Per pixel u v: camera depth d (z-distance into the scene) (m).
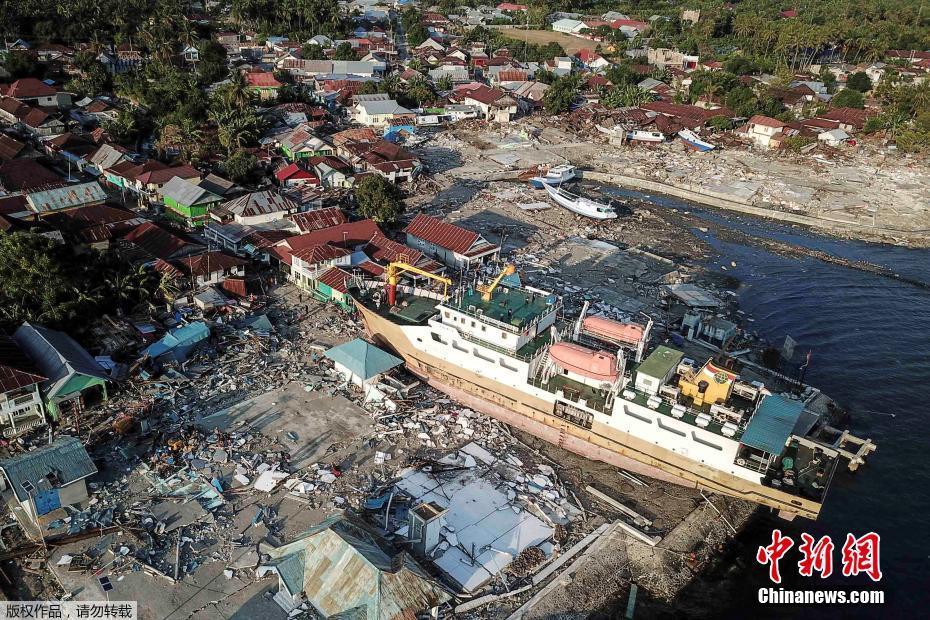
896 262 102.12
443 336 62.47
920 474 59.06
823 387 69.75
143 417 55.84
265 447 54.53
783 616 45.50
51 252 64.94
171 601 41.34
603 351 59.06
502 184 119.88
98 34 166.38
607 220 108.31
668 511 53.09
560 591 44.97
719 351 73.75
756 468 50.66
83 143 111.81
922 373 72.81
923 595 47.78
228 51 183.75
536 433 60.50
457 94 162.25
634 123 151.75
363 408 60.47
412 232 89.81
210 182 98.62
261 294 76.81
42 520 45.91
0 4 160.62
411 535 46.31
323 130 135.88
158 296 71.38
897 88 165.62
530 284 83.88
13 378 52.19
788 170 136.25
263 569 43.66
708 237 107.31
